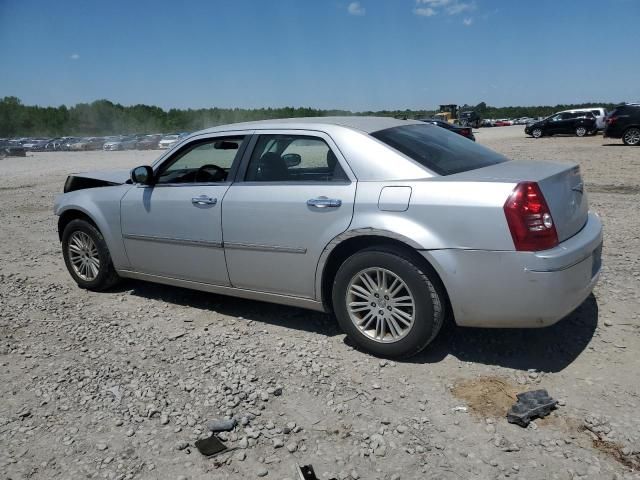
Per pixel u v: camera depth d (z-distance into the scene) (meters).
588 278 3.64
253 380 3.68
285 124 4.41
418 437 2.99
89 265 5.70
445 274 3.52
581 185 3.99
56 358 4.16
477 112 60.91
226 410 3.32
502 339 4.09
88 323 4.86
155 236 4.97
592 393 3.32
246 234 4.35
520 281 3.36
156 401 3.48
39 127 101.31
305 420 3.20
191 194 4.70
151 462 2.89
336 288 3.98
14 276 6.48
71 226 5.68
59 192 14.80
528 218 3.33
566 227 3.60
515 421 3.05
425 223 3.57
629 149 20.66
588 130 32.31
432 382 3.55
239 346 4.23
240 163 4.50
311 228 4.01
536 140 30.42
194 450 2.98
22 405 3.50
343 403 3.36
